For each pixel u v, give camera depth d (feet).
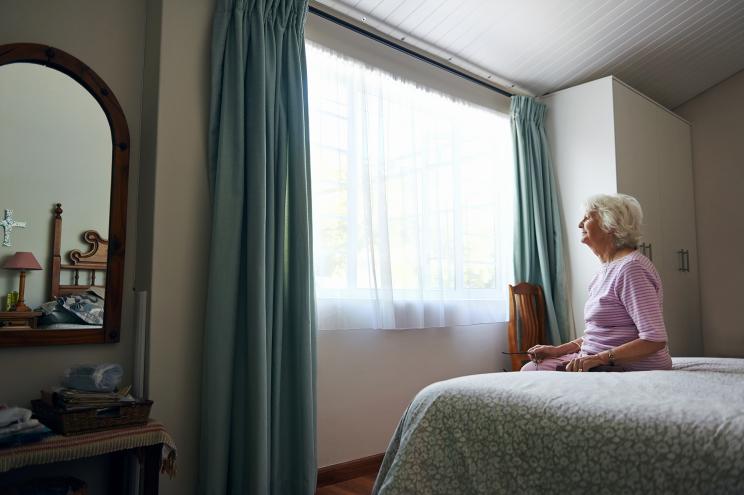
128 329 7.38
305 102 8.66
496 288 12.41
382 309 9.93
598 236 7.14
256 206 7.61
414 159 10.91
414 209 10.78
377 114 10.39
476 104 12.53
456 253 11.60
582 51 12.46
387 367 10.18
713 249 15.58
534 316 12.23
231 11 7.98
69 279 6.88
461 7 10.28
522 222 12.95
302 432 7.78
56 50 6.88
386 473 5.04
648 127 13.98
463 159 12.09
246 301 7.54
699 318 15.49
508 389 4.59
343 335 9.54
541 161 13.42
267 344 7.60
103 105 7.25
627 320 6.59
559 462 3.94
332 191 9.48
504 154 13.17
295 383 7.95
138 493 6.79
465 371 11.73
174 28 7.55
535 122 13.52
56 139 6.89
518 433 4.22
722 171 15.56
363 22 10.22
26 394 6.51
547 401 4.28
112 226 7.22
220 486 6.94
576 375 5.22
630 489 3.57
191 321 7.40
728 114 15.52
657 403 3.92
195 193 7.58
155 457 6.02
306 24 9.45
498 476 4.20
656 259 13.75
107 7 7.47
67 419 5.57
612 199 7.11
